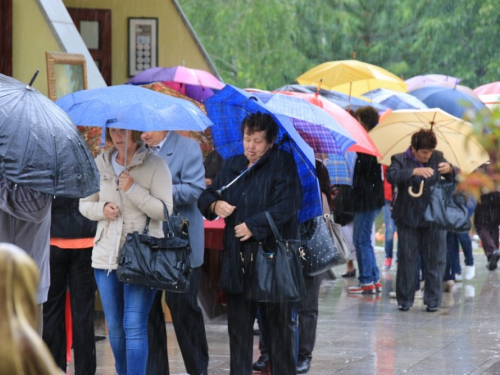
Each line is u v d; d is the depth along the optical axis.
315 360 17.98
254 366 17.19
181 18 31.27
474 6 69.06
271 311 14.23
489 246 30.05
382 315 22.83
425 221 22.55
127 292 14.17
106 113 14.02
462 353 18.59
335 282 28.14
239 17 68.94
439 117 23.41
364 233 25.73
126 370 14.87
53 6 21.59
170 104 14.49
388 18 72.12
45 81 21.00
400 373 16.95
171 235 14.12
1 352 6.02
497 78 67.69
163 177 14.23
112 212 14.05
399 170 22.67
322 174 16.44
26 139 11.76
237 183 14.13
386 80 30.00
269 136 14.02
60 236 15.18
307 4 71.56
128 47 30.80
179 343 15.98
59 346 15.77
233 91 14.20
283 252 13.73
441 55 69.75
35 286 6.22
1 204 11.75
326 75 29.95
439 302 23.27
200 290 21.52
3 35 21.20
